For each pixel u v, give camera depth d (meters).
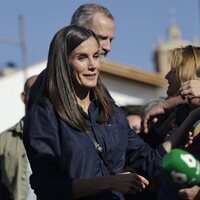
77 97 6.00
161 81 23.48
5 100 25.89
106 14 7.56
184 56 6.36
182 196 5.71
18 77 25.83
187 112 6.25
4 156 8.39
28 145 5.85
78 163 5.75
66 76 5.92
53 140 5.79
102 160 5.85
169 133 6.47
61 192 5.66
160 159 6.03
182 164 4.75
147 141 6.73
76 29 5.98
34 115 5.88
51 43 6.01
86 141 5.82
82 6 7.63
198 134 5.88
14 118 25.88
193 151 5.88
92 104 6.02
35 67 23.67
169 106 6.61
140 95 23.53
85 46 5.93
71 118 5.82
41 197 5.77
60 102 5.86
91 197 5.74
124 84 23.25
